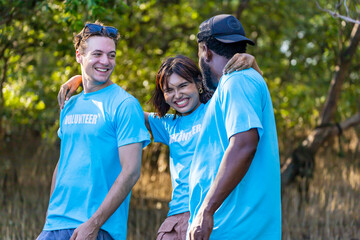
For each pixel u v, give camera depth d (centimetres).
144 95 744
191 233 245
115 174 333
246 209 260
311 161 804
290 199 791
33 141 870
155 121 371
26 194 787
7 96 748
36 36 684
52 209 335
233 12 1025
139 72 764
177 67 338
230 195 261
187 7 972
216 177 246
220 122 263
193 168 277
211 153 268
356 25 748
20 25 682
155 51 859
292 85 987
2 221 696
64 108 351
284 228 720
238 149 245
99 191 327
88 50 333
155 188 855
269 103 270
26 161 837
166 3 947
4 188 809
